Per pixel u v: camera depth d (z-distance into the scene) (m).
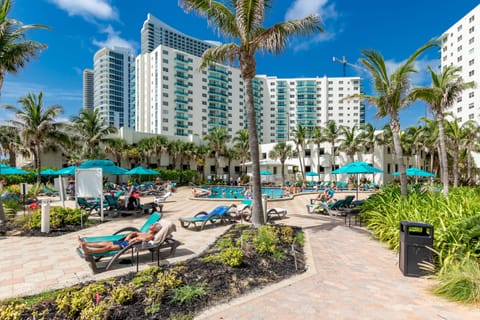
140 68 71.69
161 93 65.31
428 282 4.19
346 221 9.64
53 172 21.64
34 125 21.39
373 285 4.09
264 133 93.75
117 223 9.01
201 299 3.46
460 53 54.00
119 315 3.01
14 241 6.54
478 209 5.62
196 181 37.97
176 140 41.72
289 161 47.56
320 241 6.76
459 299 3.52
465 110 51.75
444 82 11.98
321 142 42.62
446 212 5.65
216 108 75.06
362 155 40.41
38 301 3.29
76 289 3.57
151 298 3.33
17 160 36.16
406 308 3.37
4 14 8.91
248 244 5.58
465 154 33.88
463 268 3.88
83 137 29.62
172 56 67.44
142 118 71.69
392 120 10.24
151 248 4.66
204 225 8.52
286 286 4.02
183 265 4.50
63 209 8.48
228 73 79.31
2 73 9.68
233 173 51.00
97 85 122.69
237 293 3.72
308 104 95.50
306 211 12.34
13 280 4.16
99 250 4.45
